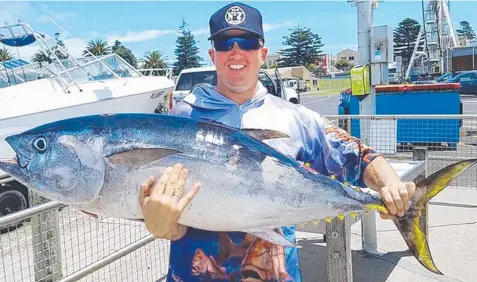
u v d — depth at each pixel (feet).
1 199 18.15
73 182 5.60
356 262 14.32
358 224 17.80
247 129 6.03
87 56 28.76
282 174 5.79
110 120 5.73
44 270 11.62
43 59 24.07
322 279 13.20
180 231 5.87
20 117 20.47
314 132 6.56
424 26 145.18
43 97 21.80
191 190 5.29
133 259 14.57
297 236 16.79
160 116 5.80
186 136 5.66
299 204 5.84
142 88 27.35
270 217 5.79
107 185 5.54
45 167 5.65
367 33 18.86
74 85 23.47
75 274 10.30
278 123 6.34
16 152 5.75
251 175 5.68
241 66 6.22
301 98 130.93
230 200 5.61
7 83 23.76
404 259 14.47
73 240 14.28
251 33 6.12
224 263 6.10
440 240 15.64
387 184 5.96
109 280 13.05
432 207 19.16
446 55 139.44
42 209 8.82
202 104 6.47
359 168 6.50
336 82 208.95
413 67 144.56
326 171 6.59
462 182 23.43
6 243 15.52
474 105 71.61
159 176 5.48
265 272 6.10
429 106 33.42
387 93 34.24
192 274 6.14
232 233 6.10
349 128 19.19
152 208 5.07
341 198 5.95
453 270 13.47
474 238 15.65
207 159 5.60
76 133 5.65
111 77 27.50
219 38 6.19
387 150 22.53
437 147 27.68
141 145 5.59
